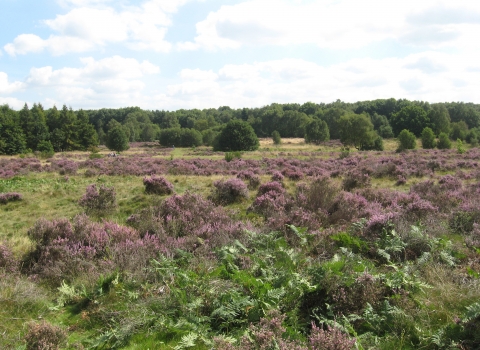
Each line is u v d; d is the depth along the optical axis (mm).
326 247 5754
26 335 3430
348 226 6883
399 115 93875
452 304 3744
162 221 7441
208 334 3443
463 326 3234
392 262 5133
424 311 3607
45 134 74500
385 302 3625
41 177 18781
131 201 11188
